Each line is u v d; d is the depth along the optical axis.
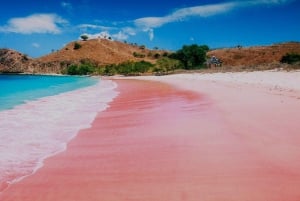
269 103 13.13
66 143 8.87
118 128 10.57
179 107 14.41
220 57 154.12
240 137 8.05
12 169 6.75
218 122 10.12
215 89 22.88
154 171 6.24
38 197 5.37
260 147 7.12
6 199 5.33
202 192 5.16
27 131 10.45
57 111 15.05
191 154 7.09
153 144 8.21
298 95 15.38
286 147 7.00
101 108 15.88
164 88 28.92
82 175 6.29
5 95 25.38
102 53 187.38
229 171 5.92
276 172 5.71
